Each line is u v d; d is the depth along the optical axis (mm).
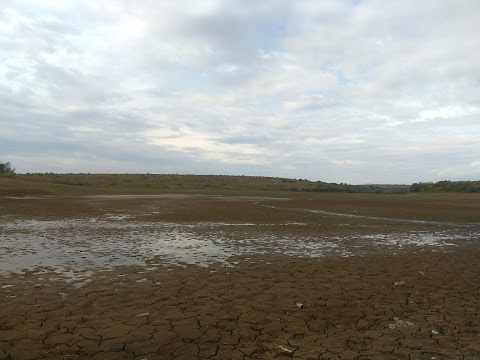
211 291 7645
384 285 8234
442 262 10633
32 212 23906
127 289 7688
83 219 20516
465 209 30781
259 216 23562
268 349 5020
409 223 20812
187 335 5445
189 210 27219
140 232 15977
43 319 5977
